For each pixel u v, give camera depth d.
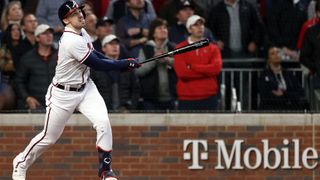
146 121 44.84
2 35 45.12
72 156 44.69
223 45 46.44
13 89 44.69
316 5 46.22
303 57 46.00
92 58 33.38
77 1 45.81
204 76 44.75
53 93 34.44
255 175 45.22
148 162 44.91
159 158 44.94
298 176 45.34
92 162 44.78
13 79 44.75
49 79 44.66
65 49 33.50
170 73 45.25
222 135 45.03
